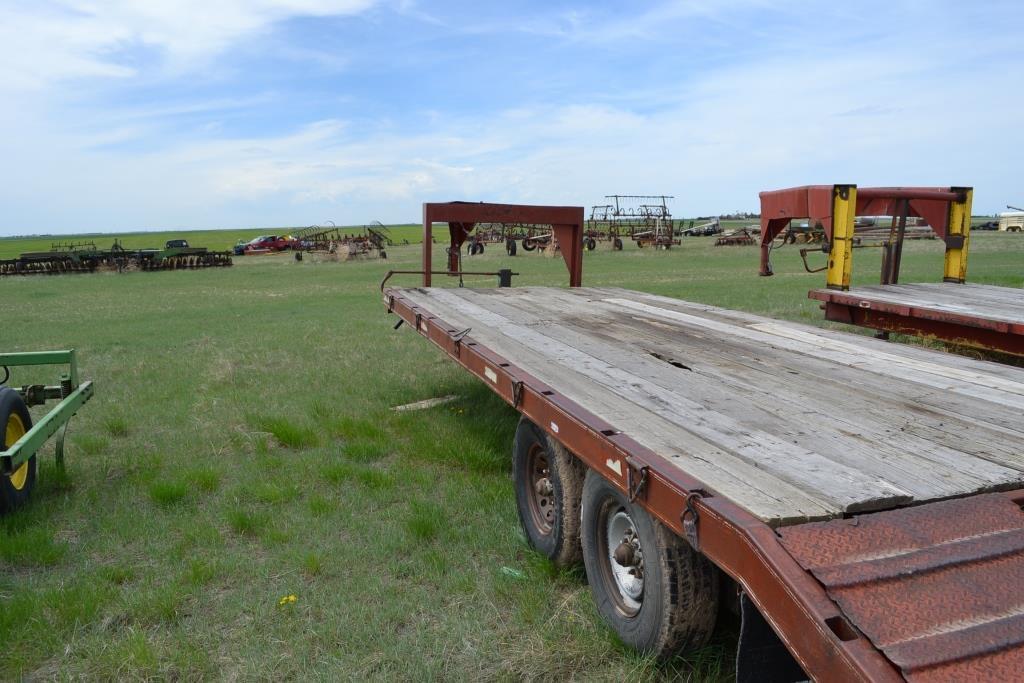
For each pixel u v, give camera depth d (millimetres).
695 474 2305
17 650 3146
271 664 3020
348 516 4621
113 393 8234
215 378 8750
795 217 7055
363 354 10391
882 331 6730
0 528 4387
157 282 29297
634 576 2943
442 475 5348
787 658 2072
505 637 3158
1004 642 1584
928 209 7727
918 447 2547
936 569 1778
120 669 3016
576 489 3475
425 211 7660
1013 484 2215
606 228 56531
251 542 4316
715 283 21453
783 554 1811
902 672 1507
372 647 3133
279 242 58406
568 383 3494
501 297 6922
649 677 2738
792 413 2977
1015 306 5867
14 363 5645
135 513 4734
